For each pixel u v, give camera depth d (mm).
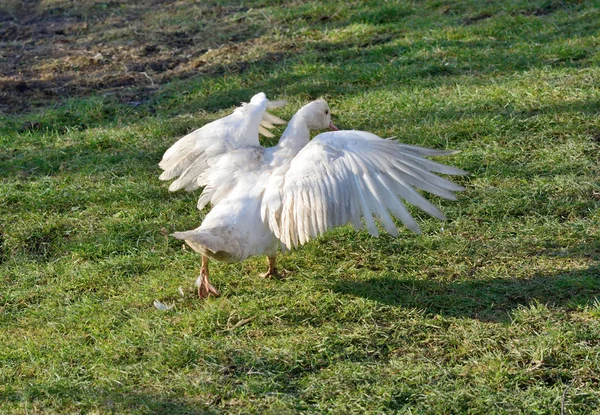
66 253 9820
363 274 8914
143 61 15219
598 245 9109
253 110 9023
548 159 10797
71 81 14586
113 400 7121
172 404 7047
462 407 6887
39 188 11055
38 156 11922
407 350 7664
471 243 9359
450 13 16094
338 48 15078
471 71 13531
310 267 9203
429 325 7957
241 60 14836
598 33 14281
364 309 8195
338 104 12906
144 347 7871
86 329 8320
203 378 7324
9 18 17609
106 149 12117
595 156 10781
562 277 8602
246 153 8523
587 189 10094
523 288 8484
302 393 7121
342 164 7539
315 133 11930
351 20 16219
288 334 7945
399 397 7035
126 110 13367
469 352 7570
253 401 7035
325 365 7504
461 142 11430
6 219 10398
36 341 8133
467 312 8188
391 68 13859
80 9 17844
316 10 16688
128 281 9148
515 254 9117
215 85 13859
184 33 16391
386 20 16156
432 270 8977
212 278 9000
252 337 7945
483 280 8695
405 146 7559
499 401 6914
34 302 8914
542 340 7547
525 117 11789
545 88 12492
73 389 7320
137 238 9977
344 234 9664
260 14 16859
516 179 10500
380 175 7434
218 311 8250
